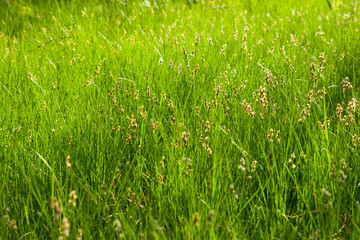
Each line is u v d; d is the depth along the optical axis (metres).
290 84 4.08
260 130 3.24
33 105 3.90
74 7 8.14
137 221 2.38
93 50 5.54
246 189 2.67
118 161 2.92
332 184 2.60
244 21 7.36
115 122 3.38
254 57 5.15
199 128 3.25
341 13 7.88
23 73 4.64
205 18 7.47
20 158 3.02
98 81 4.39
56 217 1.98
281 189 2.61
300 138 3.20
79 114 3.51
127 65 4.83
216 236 2.15
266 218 2.36
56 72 4.69
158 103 3.76
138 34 6.43
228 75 4.50
